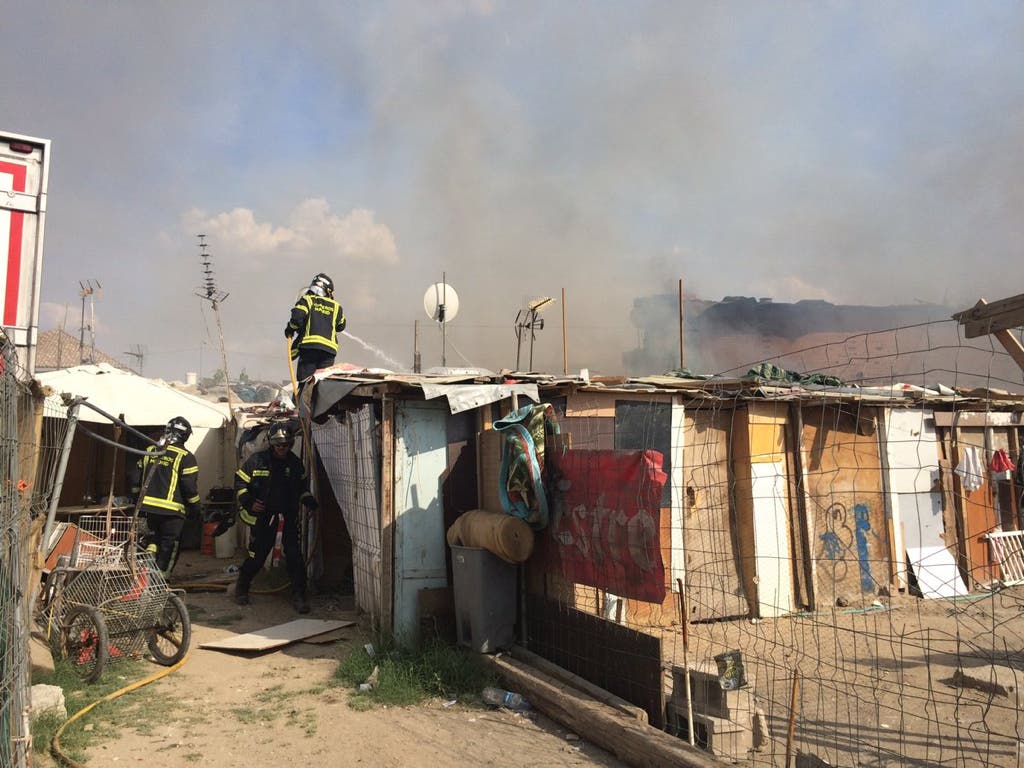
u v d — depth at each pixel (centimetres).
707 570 820
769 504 850
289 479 838
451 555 679
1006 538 1045
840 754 454
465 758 441
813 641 725
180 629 638
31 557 548
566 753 449
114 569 609
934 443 1007
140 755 438
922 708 539
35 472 552
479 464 671
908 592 952
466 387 656
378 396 694
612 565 509
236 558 1209
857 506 919
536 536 603
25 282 472
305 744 459
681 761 394
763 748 455
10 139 473
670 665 523
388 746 457
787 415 883
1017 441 1092
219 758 437
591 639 531
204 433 1368
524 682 531
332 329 1020
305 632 702
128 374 1363
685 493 817
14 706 339
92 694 538
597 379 771
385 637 639
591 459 536
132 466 1305
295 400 984
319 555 941
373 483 717
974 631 781
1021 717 520
